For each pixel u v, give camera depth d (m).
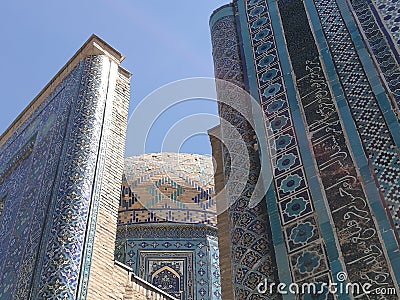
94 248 6.11
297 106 6.50
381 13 6.80
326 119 6.13
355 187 5.34
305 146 6.04
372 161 5.45
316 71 6.71
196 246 12.67
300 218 5.46
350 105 6.08
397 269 4.59
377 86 6.07
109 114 7.64
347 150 5.70
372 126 5.75
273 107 6.69
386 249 4.76
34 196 7.16
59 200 6.41
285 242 5.36
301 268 5.08
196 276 12.16
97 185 6.68
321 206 5.41
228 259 5.86
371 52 6.46
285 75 6.95
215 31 8.26
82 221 6.21
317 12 7.45
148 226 12.99
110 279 6.14
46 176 7.11
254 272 5.30
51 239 6.03
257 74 7.23
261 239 5.53
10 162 8.76
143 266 12.30
